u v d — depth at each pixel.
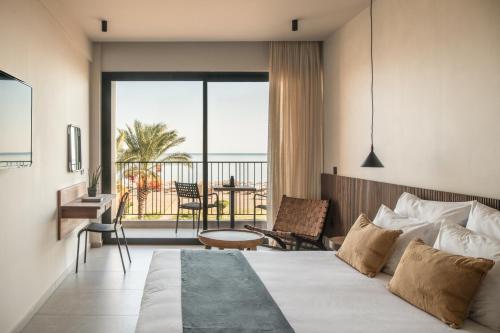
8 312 2.56
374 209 3.56
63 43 3.86
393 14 3.30
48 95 3.40
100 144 5.06
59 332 2.69
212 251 2.89
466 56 2.40
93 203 3.95
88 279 3.79
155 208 7.34
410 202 2.71
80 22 4.27
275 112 5.05
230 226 5.98
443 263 1.79
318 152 5.10
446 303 1.69
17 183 2.73
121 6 3.82
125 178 7.24
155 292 2.02
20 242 2.78
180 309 1.78
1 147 2.31
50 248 3.44
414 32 2.98
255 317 1.68
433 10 2.73
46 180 3.35
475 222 2.05
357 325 1.64
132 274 3.96
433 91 2.74
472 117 2.35
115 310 3.06
